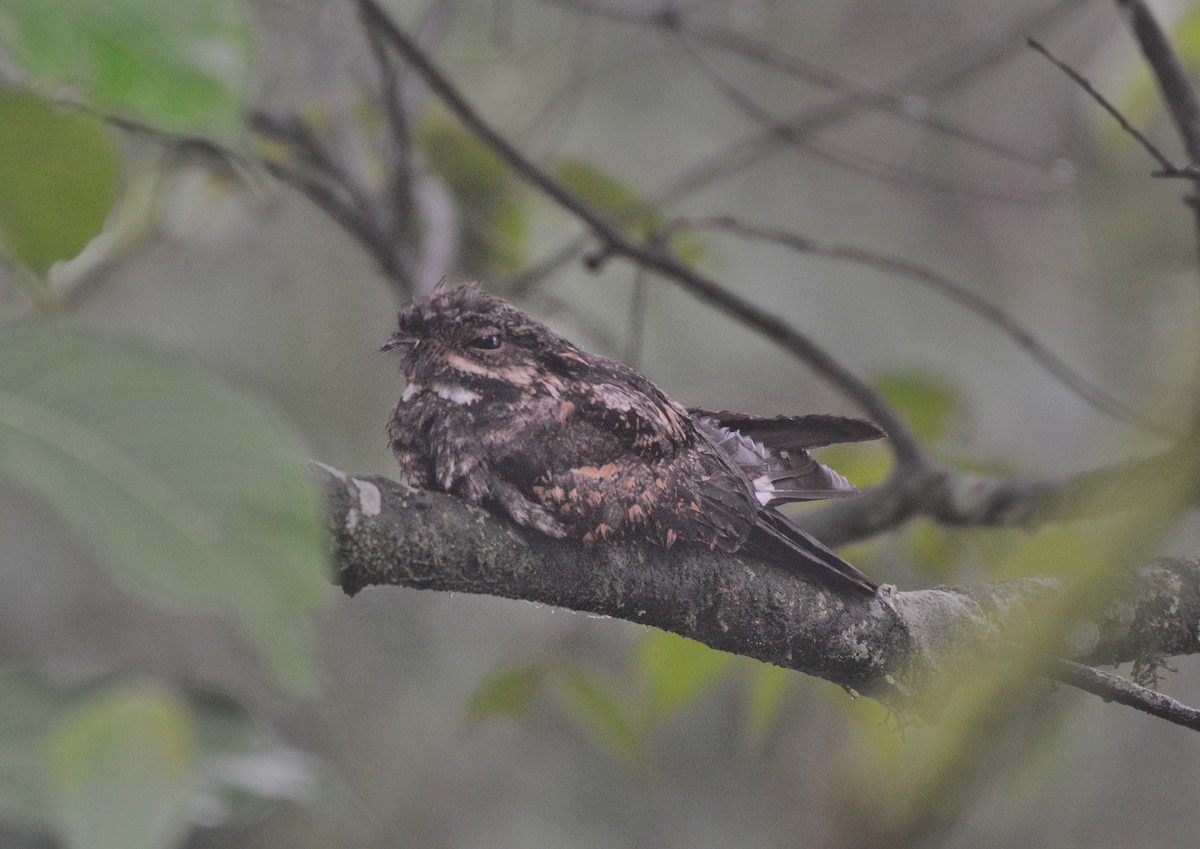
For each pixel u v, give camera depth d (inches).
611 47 541.6
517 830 454.3
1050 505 313.6
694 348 512.4
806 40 611.2
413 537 213.6
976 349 561.6
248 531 57.4
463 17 497.4
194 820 124.0
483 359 269.7
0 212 106.0
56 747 69.2
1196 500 89.6
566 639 432.8
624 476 255.1
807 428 305.1
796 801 408.2
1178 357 108.4
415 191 405.1
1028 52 609.3
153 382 57.4
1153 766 397.7
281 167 378.6
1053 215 592.4
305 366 506.0
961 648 275.7
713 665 283.3
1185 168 252.7
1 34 68.2
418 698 471.2
